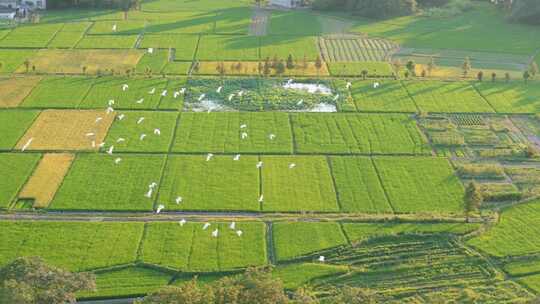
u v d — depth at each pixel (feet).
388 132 428.15
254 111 456.04
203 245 309.01
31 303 214.07
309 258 302.04
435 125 438.81
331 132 426.10
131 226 322.75
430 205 346.74
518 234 322.75
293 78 519.19
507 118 454.40
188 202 344.90
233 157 392.06
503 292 282.15
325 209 341.82
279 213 338.54
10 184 359.25
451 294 281.13
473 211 340.18
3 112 444.96
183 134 419.13
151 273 290.35
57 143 404.36
